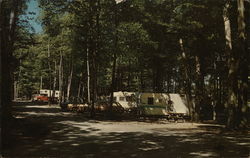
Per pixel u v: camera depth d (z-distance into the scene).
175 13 28.75
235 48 22.16
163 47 34.91
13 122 17.66
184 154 11.32
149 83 58.19
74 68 56.69
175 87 56.84
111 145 13.11
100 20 30.03
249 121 22.64
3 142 11.52
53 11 28.41
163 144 13.80
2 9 13.41
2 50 12.63
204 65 36.44
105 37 29.78
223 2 23.92
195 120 30.14
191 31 29.50
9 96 15.95
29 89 76.62
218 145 13.43
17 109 35.56
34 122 21.44
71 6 28.33
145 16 29.80
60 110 37.34
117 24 29.97
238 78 20.75
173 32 30.14
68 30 32.81
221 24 28.02
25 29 25.48
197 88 31.22
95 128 20.08
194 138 16.34
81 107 35.00
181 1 27.36
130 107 36.09
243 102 20.48
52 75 63.28
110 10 29.53
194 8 26.61
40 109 37.66
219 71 37.09
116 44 29.66
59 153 10.90
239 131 19.86
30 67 63.50
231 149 12.67
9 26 17.44
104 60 33.56
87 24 29.50
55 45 49.28
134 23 28.95
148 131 19.67
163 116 33.66
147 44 30.59
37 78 72.19
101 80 53.44
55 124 21.17
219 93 42.75
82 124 22.30
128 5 29.25
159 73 43.78
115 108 34.62
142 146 13.05
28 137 14.65
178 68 47.53
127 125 23.67
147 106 33.44
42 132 16.41
